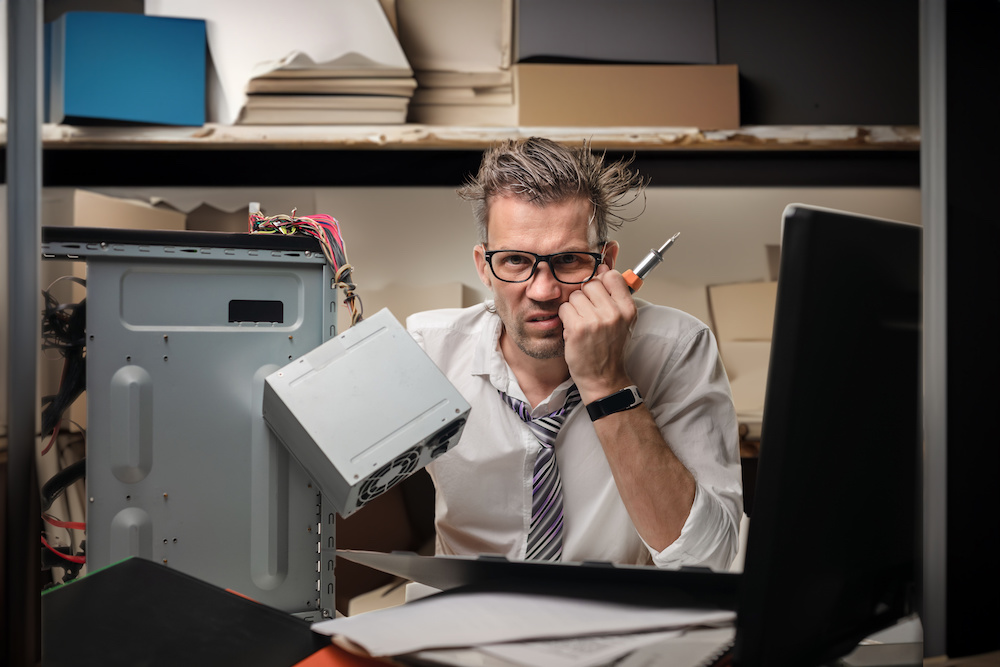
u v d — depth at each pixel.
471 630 0.41
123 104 1.40
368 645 0.40
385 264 1.58
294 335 0.66
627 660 0.37
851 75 1.60
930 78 1.48
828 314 0.36
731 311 1.61
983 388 1.47
